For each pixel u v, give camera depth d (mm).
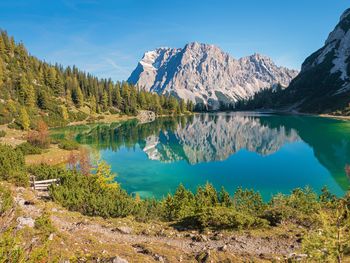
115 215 23766
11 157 34938
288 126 139000
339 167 61656
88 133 126188
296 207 27875
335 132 109438
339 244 10523
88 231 18547
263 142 99688
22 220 14820
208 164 70812
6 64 173875
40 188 29266
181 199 32188
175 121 185875
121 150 89125
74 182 29656
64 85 191125
